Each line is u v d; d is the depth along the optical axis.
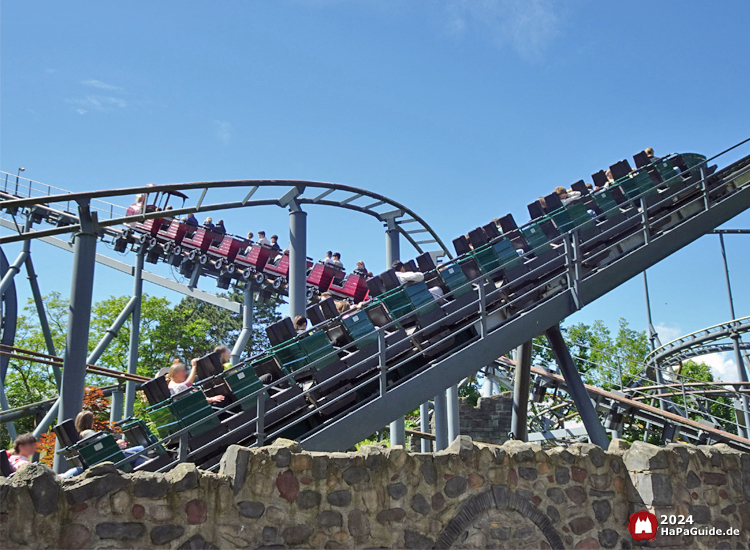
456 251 12.16
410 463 6.88
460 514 6.98
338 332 10.29
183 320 61.00
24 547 5.06
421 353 9.66
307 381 9.60
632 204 12.59
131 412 26.23
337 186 18.34
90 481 5.48
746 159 13.42
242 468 6.13
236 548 5.93
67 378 11.84
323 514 6.38
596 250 11.86
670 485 8.02
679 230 12.16
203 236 29.59
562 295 11.12
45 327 24.39
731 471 8.73
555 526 7.53
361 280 28.58
